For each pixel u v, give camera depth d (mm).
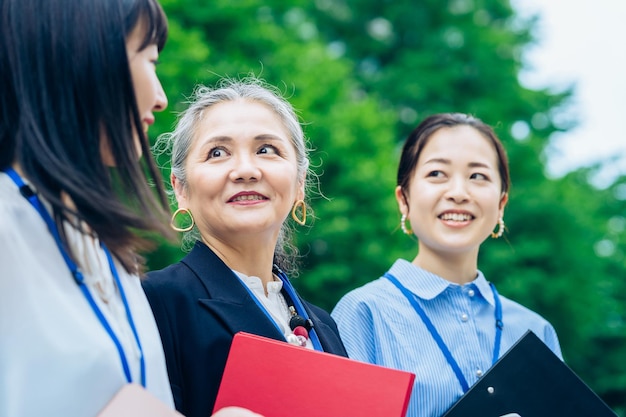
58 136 1640
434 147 3451
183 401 2369
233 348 2125
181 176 2764
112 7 1699
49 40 1649
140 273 1945
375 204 11992
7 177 1712
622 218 19031
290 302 2766
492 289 3510
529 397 2736
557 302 14102
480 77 16719
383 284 3391
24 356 1591
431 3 17828
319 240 11703
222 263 2588
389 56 17891
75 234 1769
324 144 12266
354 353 3178
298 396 2061
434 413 3082
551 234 14656
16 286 1607
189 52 10102
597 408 2752
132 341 1803
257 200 2611
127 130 1693
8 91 1679
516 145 15570
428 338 3230
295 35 14336
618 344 16703
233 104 2727
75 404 1608
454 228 3357
